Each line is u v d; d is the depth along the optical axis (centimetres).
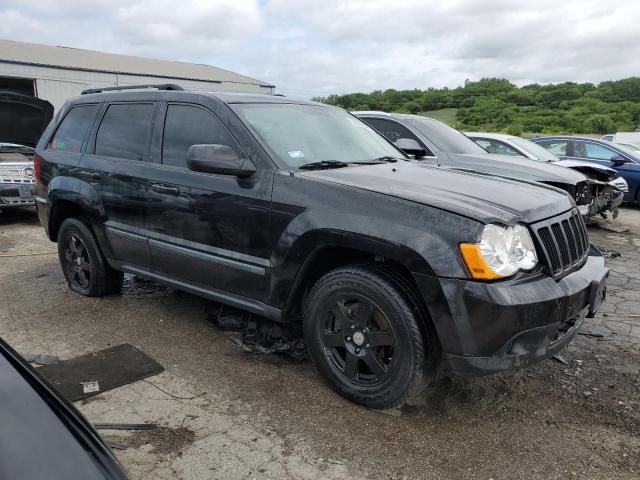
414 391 301
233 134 369
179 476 258
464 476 263
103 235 460
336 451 280
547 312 282
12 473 133
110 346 400
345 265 322
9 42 2680
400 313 295
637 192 1198
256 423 303
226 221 362
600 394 345
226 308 446
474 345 278
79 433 153
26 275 581
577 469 271
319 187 324
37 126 1130
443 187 327
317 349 335
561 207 332
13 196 905
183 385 344
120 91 472
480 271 273
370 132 470
